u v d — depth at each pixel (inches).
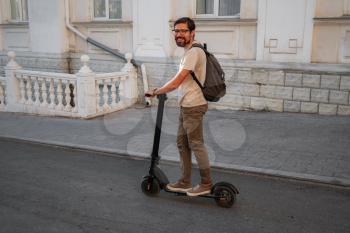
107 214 152.5
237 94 340.2
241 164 204.2
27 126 303.9
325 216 148.3
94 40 422.3
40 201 165.5
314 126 276.4
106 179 191.6
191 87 148.8
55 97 350.0
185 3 358.6
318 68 302.5
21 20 490.3
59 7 431.8
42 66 459.5
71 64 447.5
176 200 165.5
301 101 314.5
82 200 166.1
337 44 299.1
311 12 300.2
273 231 137.5
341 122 284.5
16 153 238.7
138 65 383.2
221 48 349.7
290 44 312.3
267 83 325.1
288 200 163.0
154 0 370.9
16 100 362.9
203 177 156.8
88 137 267.3
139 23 383.2
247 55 338.3
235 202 161.2
